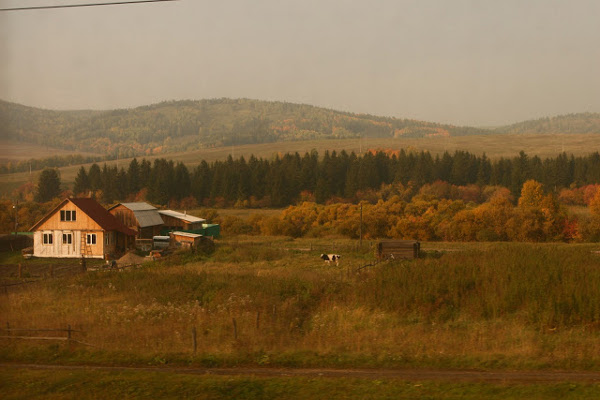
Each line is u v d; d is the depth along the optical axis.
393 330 19.56
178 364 16.45
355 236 75.38
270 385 14.10
